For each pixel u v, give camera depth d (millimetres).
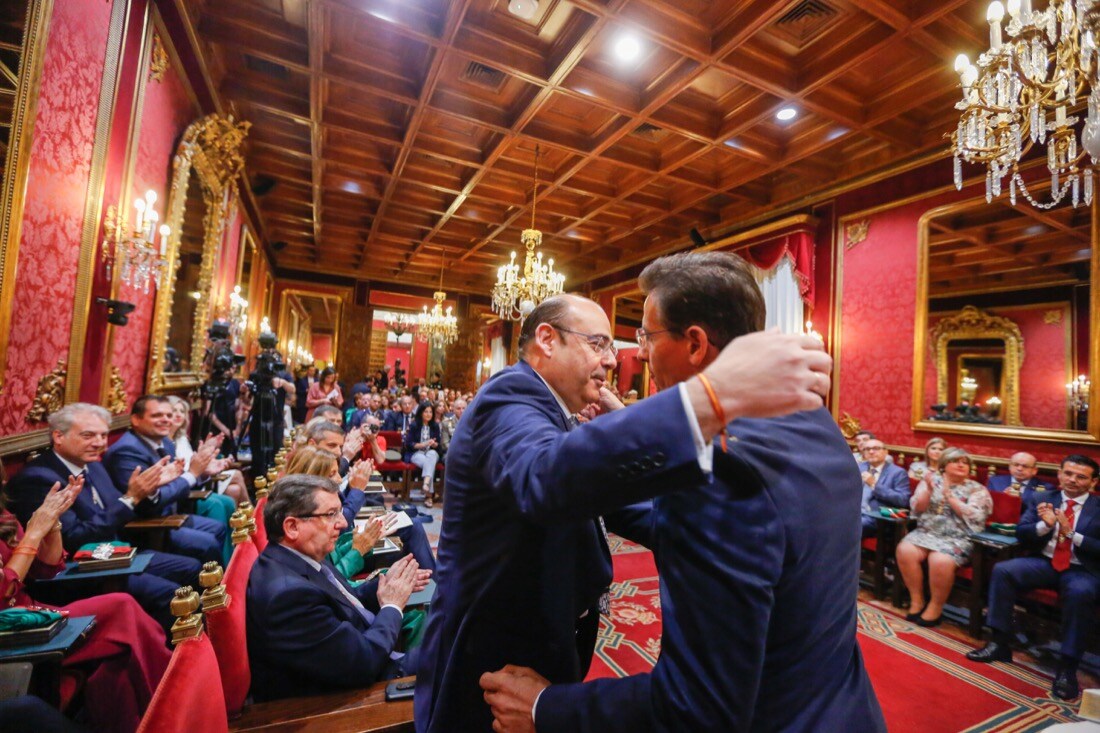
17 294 2277
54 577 2008
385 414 8164
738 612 596
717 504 647
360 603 2014
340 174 7500
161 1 3633
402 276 13227
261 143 6430
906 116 4949
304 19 4383
